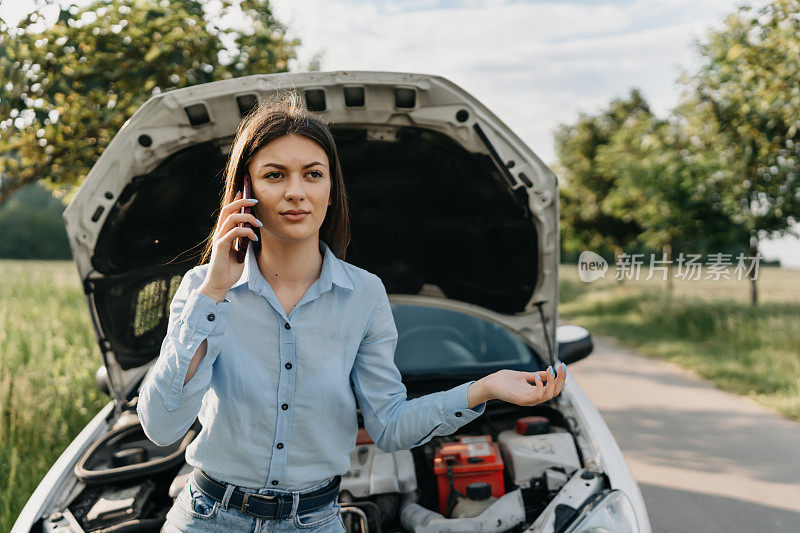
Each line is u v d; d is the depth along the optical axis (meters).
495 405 3.41
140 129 2.83
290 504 1.70
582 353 3.89
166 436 1.55
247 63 6.78
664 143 14.73
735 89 9.82
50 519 2.52
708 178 13.30
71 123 6.21
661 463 5.57
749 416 7.01
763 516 4.50
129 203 2.99
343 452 1.77
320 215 1.63
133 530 2.52
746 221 12.67
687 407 7.40
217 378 1.64
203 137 2.89
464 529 2.50
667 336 13.00
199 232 3.27
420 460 3.10
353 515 2.53
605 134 24.19
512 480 2.88
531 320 3.55
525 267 3.41
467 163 3.11
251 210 1.67
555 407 3.32
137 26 6.20
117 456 2.87
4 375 5.90
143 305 3.31
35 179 6.57
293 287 1.70
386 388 1.78
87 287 3.06
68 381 6.12
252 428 1.65
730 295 19.47
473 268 3.59
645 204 16.58
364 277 1.74
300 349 1.65
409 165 3.19
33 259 71.69
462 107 2.92
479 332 3.94
